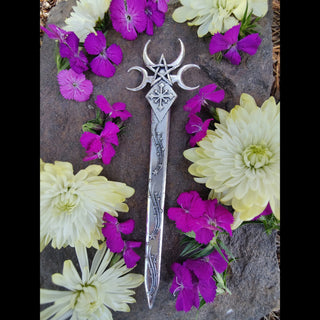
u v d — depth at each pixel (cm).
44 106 22
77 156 22
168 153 22
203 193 22
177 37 22
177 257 22
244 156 20
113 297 21
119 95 22
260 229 23
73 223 21
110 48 21
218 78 22
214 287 21
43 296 21
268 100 20
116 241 21
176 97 21
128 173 22
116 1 21
